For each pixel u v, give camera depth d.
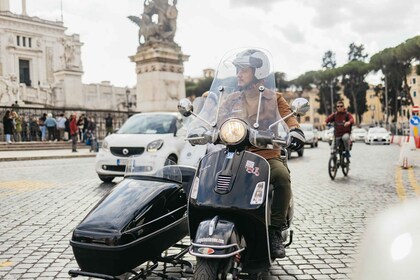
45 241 5.95
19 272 4.75
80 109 32.41
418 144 22.73
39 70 76.69
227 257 3.23
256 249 3.66
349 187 10.30
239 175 3.52
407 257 3.10
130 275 4.34
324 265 4.86
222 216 3.47
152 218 4.07
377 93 87.31
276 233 3.93
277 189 3.87
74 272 3.82
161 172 4.59
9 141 25.12
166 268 4.65
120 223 3.82
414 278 2.99
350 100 86.06
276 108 3.97
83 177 12.70
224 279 3.28
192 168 4.81
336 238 5.91
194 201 3.52
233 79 4.11
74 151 23.45
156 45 26.66
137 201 4.10
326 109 89.81
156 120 11.78
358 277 3.41
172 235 4.32
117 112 34.53
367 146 32.47
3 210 7.98
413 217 3.69
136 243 3.81
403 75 60.81
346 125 11.85
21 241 5.95
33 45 76.56
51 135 28.94
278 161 3.97
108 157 11.00
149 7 27.30
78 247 3.79
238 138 3.52
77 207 8.21
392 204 8.08
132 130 11.64
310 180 11.73
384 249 3.26
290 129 4.05
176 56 27.27
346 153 12.33
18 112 29.98
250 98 3.99
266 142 3.67
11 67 72.69
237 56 4.11
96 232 3.77
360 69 79.56
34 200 8.95
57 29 79.56
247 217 3.43
